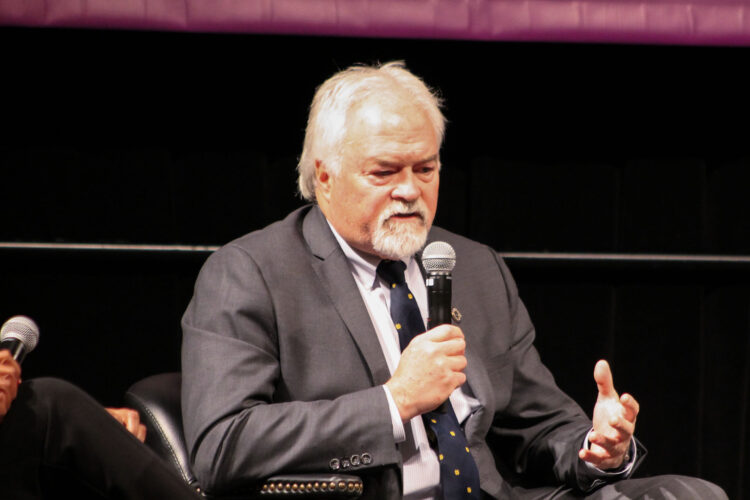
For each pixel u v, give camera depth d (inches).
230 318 248.8
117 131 370.0
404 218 250.8
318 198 265.7
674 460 401.7
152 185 371.6
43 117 365.7
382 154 246.7
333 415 234.1
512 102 385.7
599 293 395.5
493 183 388.8
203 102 371.9
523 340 283.7
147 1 339.3
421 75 378.6
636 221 397.1
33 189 367.2
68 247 362.9
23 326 239.1
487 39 354.9
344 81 260.2
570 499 263.3
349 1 348.5
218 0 343.0
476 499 248.4
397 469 238.4
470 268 281.9
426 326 263.6
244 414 235.3
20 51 357.1
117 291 372.2
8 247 359.9
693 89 387.9
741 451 401.7
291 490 229.9
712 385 404.2
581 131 391.2
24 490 218.7
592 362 396.2
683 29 360.2
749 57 381.1
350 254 263.1
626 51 380.2
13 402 222.8
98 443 224.2
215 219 374.9
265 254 257.6
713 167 398.6
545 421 276.7
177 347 374.9
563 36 357.1
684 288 399.2
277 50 368.5
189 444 240.7
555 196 392.2
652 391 401.1
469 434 259.0
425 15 351.3
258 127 375.9
